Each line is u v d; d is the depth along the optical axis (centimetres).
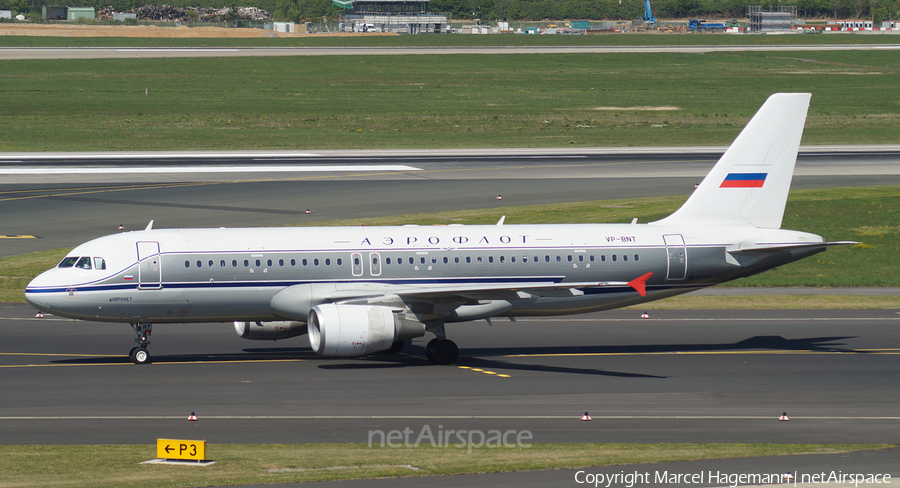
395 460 9150
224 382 12762
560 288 13262
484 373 13525
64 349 14700
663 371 13750
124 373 13200
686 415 11338
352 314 13250
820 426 10900
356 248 14150
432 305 14012
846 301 19562
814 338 16250
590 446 9831
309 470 8725
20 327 16175
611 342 15838
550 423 10888
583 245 14850
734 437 10356
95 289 13375
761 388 12794
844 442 10175
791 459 9331
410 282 14225
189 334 16062
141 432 10312
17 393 12000
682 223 15475
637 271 14912
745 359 14612
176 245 13725
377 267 14138
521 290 13375
